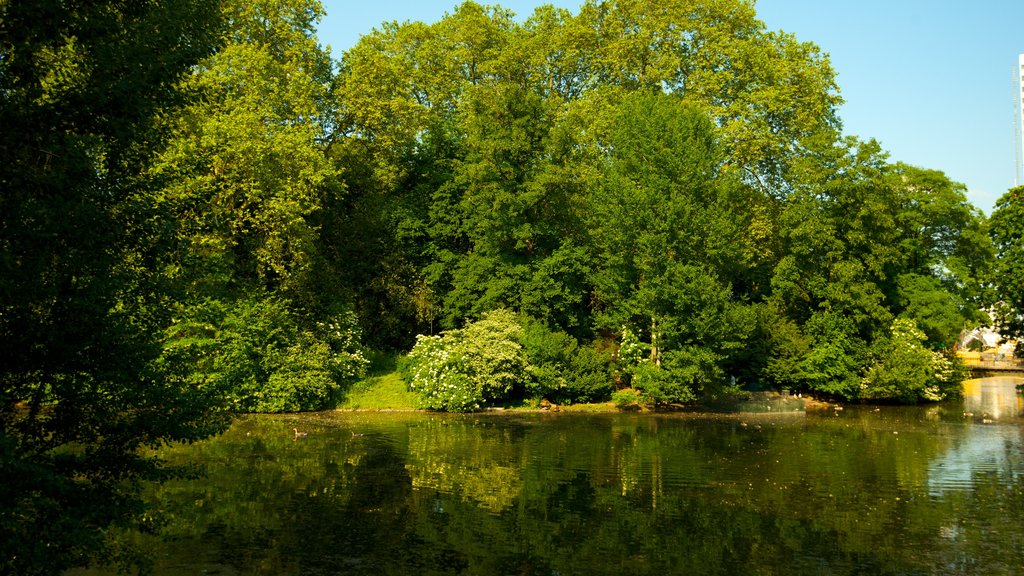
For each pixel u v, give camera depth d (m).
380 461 19.12
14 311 7.88
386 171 38.59
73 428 8.73
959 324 41.31
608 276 35.00
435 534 12.85
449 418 28.89
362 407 30.98
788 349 38.06
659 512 14.59
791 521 14.02
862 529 13.50
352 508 14.40
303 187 30.25
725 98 41.09
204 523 13.19
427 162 41.53
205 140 23.92
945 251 45.78
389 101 35.69
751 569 11.34
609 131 38.72
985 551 12.24
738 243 35.12
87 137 8.32
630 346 35.09
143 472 9.12
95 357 8.51
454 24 45.00
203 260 10.20
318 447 21.09
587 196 37.50
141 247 9.07
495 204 34.25
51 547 7.49
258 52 31.12
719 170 38.41
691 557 11.88
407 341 39.38
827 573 11.18
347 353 32.84
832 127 43.44
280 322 31.11
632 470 18.67
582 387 33.88
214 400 9.62
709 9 41.06
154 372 9.24
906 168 44.94
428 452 20.66
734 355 37.34
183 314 10.73
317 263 33.94
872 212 37.56
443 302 38.69
